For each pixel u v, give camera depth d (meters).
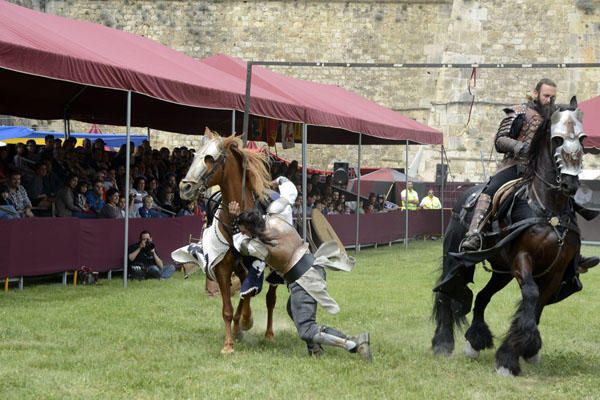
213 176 9.05
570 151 7.96
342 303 13.46
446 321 9.47
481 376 8.38
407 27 41.06
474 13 39.34
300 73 41.59
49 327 10.72
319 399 7.41
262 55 41.47
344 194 28.66
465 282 9.29
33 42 13.59
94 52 15.10
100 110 24.00
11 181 15.01
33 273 14.27
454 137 39.22
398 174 36.72
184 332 10.59
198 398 7.38
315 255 9.05
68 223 14.86
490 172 38.88
